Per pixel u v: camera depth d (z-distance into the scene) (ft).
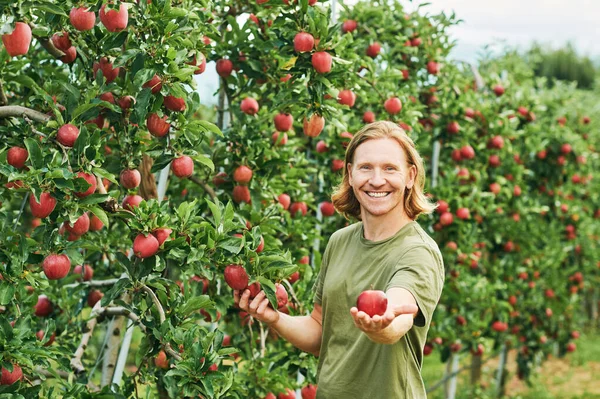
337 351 6.57
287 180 11.55
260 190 10.66
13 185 7.55
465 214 15.55
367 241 6.57
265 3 9.71
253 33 10.92
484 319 18.21
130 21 8.05
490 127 16.75
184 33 8.52
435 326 16.25
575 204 23.32
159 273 8.20
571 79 66.18
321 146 13.14
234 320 12.44
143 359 8.08
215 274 9.07
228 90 11.61
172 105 8.04
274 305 7.29
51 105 7.80
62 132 7.39
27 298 8.87
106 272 11.82
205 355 7.23
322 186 13.43
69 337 10.76
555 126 21.53
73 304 10.78
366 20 14.85
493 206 16.46
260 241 8.27
